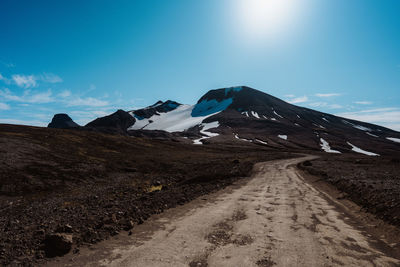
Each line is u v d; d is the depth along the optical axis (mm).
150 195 18016
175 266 6094
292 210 12625
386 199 12141
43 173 31766
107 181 34094
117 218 10523
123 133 187125
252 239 8156
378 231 9062
